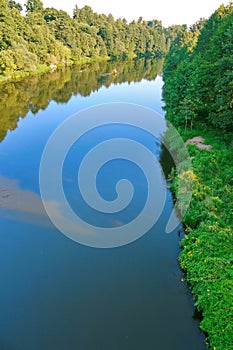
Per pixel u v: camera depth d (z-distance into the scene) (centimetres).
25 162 2138
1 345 923
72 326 981
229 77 1981
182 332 946
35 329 972
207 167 1711
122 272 1186
